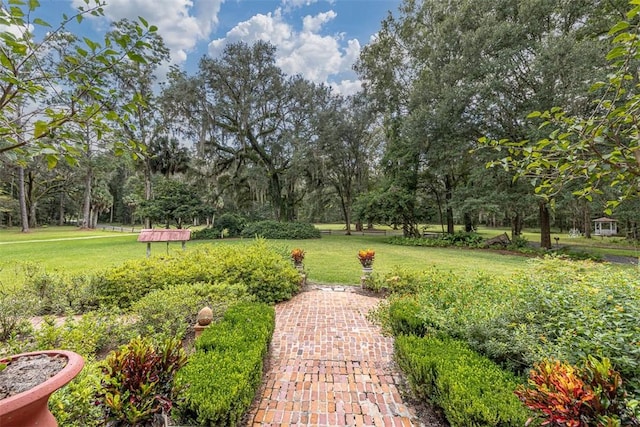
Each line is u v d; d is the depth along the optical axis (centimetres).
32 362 140
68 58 131
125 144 163
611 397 130
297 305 512
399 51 1672
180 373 204
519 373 220
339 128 1839
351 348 346
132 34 138
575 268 388
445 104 1209
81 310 446
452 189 1606
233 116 1741
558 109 177
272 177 1925
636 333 185
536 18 1060
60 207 3500
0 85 120
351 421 218
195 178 1714
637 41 141
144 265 513
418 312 311
